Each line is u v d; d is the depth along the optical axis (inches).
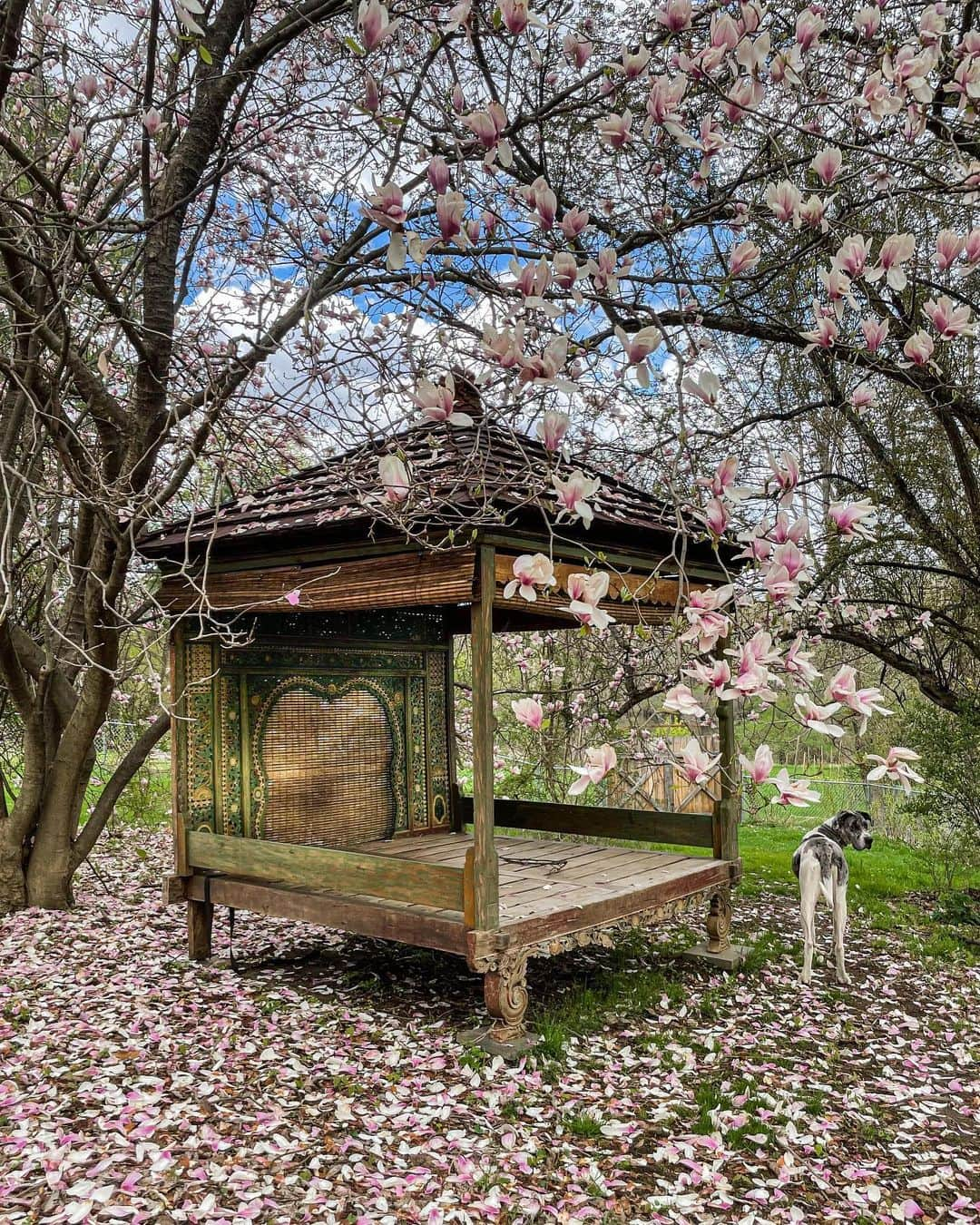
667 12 99.2
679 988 201.8
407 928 170.1
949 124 123.0
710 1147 132.0
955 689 308.8
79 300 230.2
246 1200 113.0
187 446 186.9
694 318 176.4
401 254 84.0
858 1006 197.6
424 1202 115.1
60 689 274.8
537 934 165.9
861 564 288.0
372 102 88.9
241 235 210.2
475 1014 182.2
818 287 220.1
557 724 358.9
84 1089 142.4
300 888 197.6
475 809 156.8
